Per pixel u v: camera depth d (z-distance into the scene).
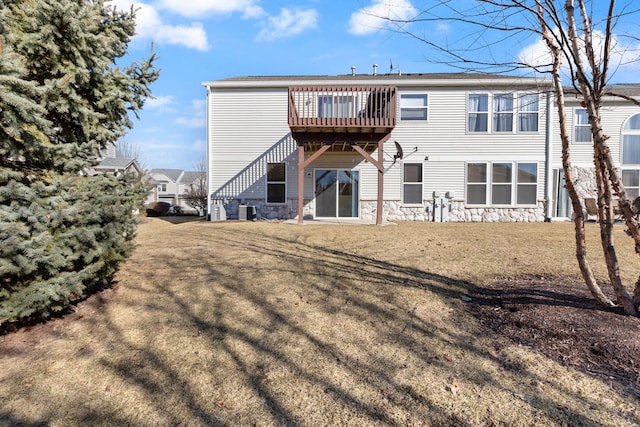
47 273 3.32
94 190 3.76
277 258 6.40
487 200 13.55
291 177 13.85
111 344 3.16
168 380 2.59
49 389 2.49
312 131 11.32
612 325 3.10
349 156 13.72
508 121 13.43
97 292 4.47
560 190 13.43
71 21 3.61
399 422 2.12
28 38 3.58
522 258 6.15
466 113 13.45
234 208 13.95
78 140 4.61
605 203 3.43
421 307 3.93
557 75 3.63
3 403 2.33
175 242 8.20
